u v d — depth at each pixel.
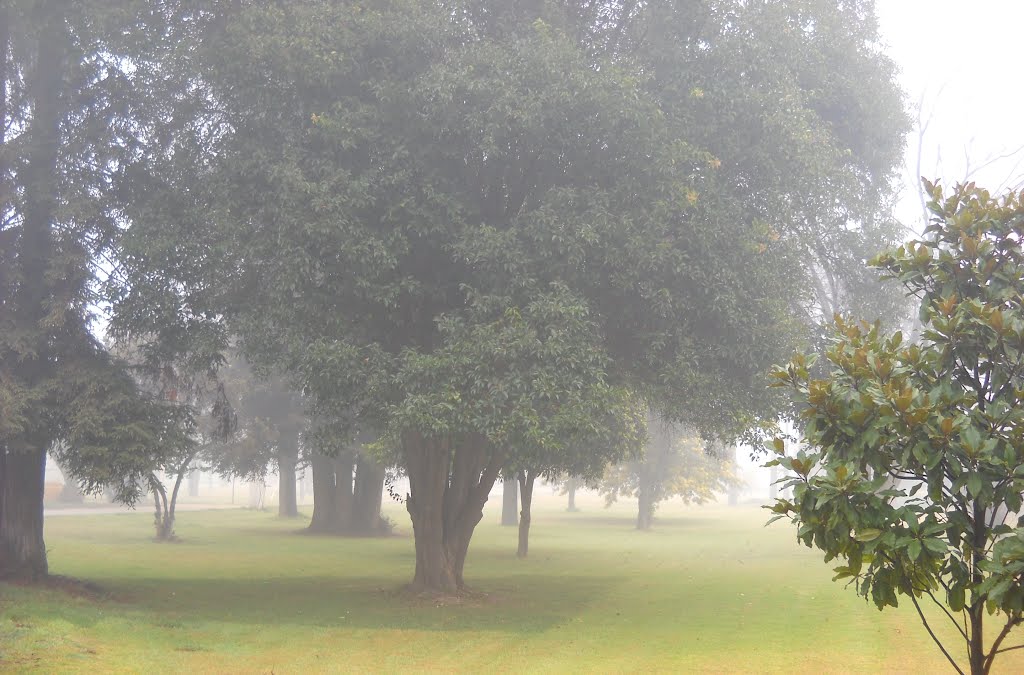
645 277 16.28
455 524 20.98
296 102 17.19
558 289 15.62
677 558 32.56
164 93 18.38
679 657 13.65
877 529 4.93
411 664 12.92
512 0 17.88
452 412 15.27
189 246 16.80
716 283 16.39
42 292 18.42
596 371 15.45
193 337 18.11
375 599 19.83
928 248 5.86
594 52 17.84
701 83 17.17
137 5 17.45
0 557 18.98
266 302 16.69
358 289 16.28
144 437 17.56
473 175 17.72
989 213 5.74
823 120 20.84
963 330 5.30
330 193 15.75
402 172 16.02
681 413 19.86
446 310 17.80
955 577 4.95
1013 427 4.96
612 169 16.72
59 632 13.30
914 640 15.15
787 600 20.66
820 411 5.36
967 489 4.94
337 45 16.64
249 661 12.79
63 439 18.33
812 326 22.36
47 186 17.98
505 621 17.28
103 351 19.05
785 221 18.09
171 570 25.44
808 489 5.18
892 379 5.28
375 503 43.78
